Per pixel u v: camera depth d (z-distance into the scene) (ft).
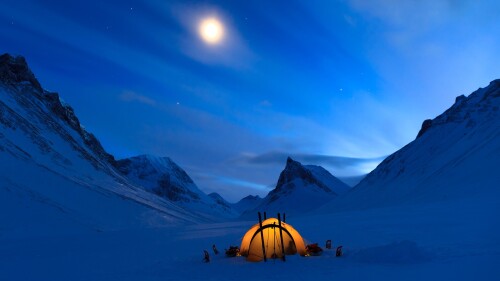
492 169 351.87
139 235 199.62
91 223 322.55
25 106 583.99
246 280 58.65
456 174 402.93
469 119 589.73
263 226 80.18
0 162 368.48
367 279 52.01
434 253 66.49
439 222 124.98
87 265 87.35
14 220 274.77
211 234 173.78
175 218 450.30
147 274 69.87
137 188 628.28
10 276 74.84
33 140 491.72
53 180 394.52
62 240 189.57
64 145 561.02
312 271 62.08
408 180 536.83
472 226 105.40
